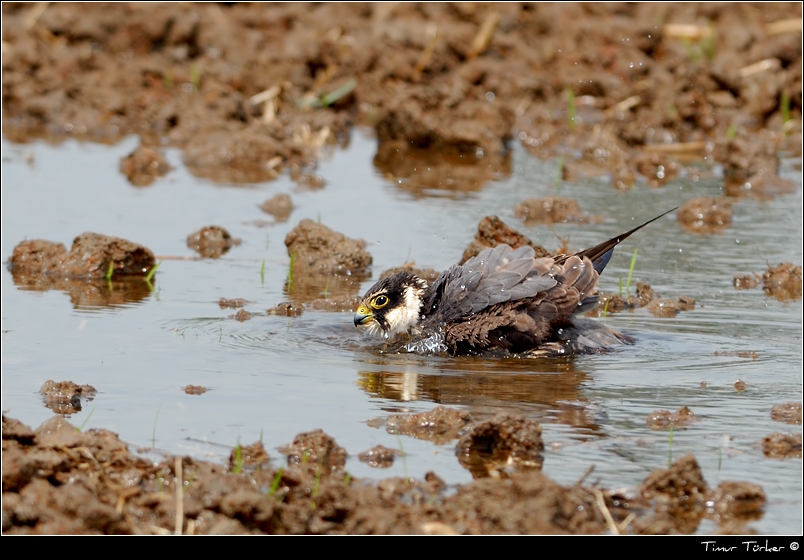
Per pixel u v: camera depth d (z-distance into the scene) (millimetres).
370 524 8602
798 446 10273
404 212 20516
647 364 12922
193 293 15977
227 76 28953
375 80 29016
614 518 8875
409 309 13953
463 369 12734
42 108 27641
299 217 20297
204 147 24703
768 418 11070
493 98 28500
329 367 12719
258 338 13828
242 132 25234
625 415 11125
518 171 24234
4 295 15688
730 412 11234
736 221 20344
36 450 9531
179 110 27781
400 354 13414
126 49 30781
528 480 8852
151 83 29188
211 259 17797
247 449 9750
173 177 23234
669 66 29453
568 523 8664
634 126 26859
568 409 11305
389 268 17297
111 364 12664
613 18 31422
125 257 17109
